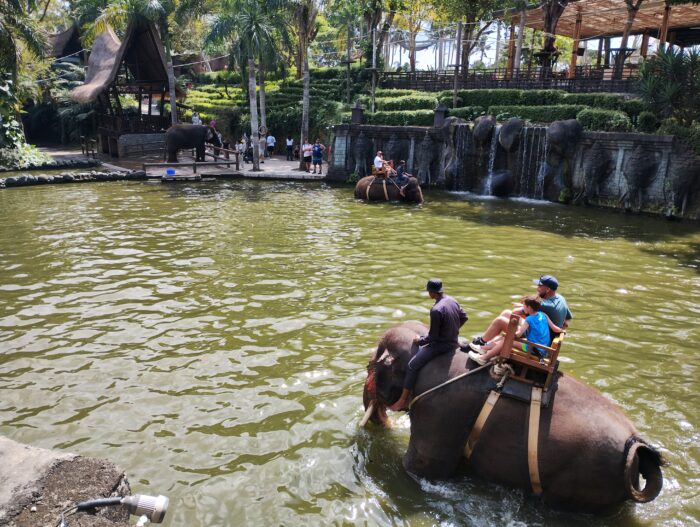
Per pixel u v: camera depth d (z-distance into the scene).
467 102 30.00
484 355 5.20
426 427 5.27
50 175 26.39
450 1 37.47
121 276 11.77
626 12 32.44
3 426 6.35
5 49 29.27
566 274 12.25
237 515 4.98
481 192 24.62
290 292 10.80
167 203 20.92
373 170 22.55
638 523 4.82
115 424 6.41
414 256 13.52
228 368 7.75
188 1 33.34
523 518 4.86
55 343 8.52
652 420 6.43
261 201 21.64
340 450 5.91
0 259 13.02
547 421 4.78
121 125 36.00
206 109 46.56
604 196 21.12
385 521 4.88
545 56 30.78
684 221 18.66
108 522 3.80
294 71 50.19
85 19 46.84
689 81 19.86
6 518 3.81
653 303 10.49
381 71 38.62
